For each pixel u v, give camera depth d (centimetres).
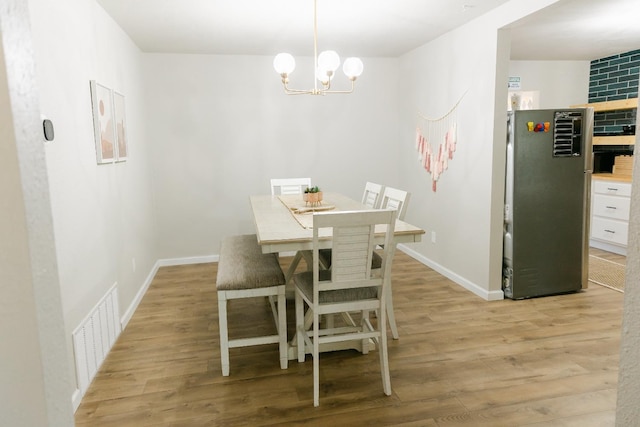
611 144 508
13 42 60
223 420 203
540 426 195
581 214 357
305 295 229
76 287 225
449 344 276
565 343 275
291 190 440
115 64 328
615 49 475
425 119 445
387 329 300
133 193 365
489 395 220
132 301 341
